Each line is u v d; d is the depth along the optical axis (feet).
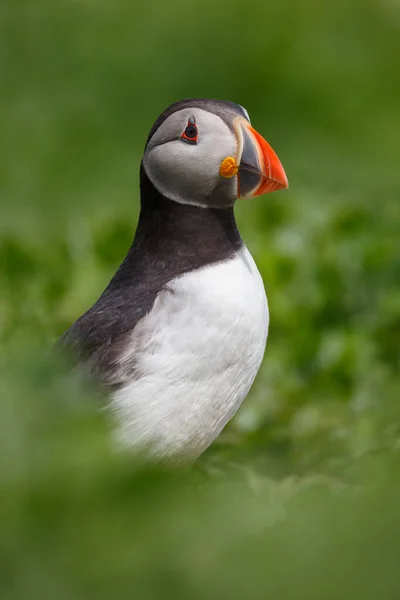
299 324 44.04
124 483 26.37
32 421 26.81
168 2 90.07
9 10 90.17
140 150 78.74
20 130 79.10
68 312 46.62
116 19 89.66
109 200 71.41
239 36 87.71
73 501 25.75
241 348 31.58
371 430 37.19
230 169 32.14
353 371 41.73
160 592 24.59
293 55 86.38
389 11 90.99
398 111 81.51
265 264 45.42
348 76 84.74
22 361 28.76
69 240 51.78
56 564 24.79
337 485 31.50
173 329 31.09
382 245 46.32
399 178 73.15
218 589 24.75
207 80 85.61
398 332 43.50
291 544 25.80
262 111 82.84
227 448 37.83
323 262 45.78
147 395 31.09
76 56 86.58
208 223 32.68
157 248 32.81
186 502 26.55
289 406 40.75
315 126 80.74
